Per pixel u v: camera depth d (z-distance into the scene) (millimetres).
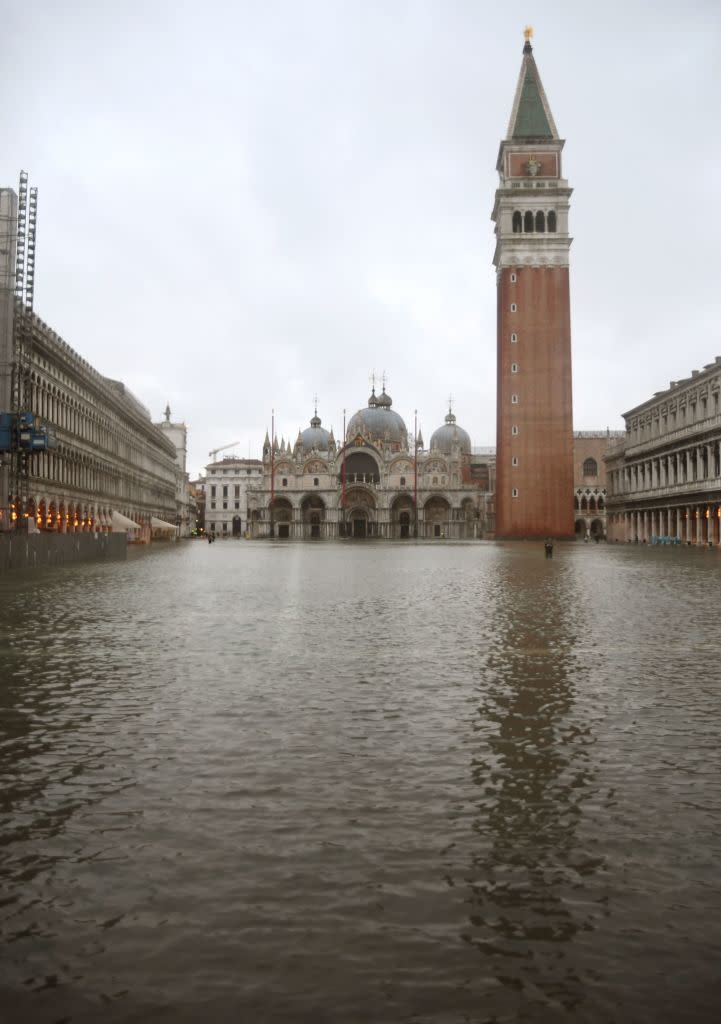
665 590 36812
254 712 14289
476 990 6344
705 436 97188
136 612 28250
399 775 11070
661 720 13773
